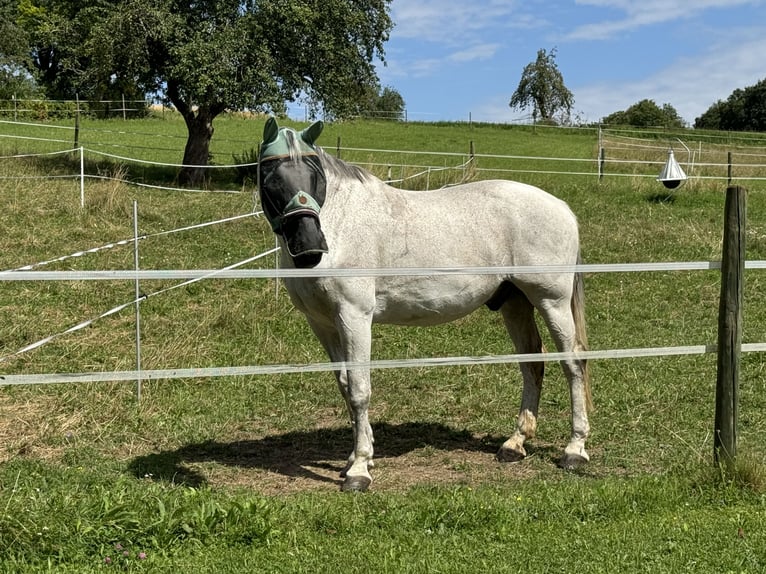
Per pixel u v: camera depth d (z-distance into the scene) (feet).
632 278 38.11
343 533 12.91
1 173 52.42
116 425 19.63
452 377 24.71
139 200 48.01
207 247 38.93
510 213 17.16
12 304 29.35
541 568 11.44
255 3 59.00
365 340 15.88
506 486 15.92
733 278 14.85
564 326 17.44
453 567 11.38
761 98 265.34
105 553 11.75
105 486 15.20
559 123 157.07
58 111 104.99
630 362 25.99
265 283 34.12
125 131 93.50
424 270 14.53
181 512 12.73
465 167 64.34
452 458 18.35
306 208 14.71
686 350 15.98
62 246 36.99
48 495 13.84
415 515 13.42
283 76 61.16
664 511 13.73
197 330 27.66
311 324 17.22
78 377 12.86
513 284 17.89
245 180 61.36
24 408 20.25
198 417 20.66
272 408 21.86
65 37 64.44
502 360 15.88
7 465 16.67
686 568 11.45
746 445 18.35
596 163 87.10
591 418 20.90
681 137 132.98
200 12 60.49
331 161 16.17
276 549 12.09
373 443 19.45
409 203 16.93
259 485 16.42
